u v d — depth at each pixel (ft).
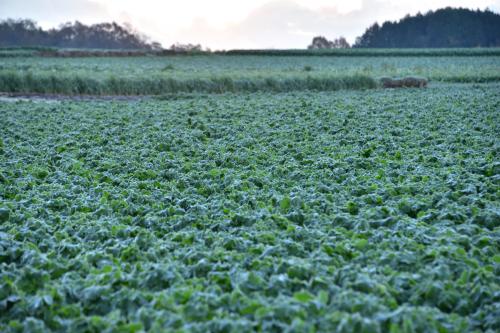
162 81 107.34
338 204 31.89
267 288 20.49
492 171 38.14
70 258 25.04
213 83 107.34
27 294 21.25
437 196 31.96
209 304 19.33
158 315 18.29
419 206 30.73
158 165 41.86
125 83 106.52
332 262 22.91
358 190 34.04
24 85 105.91
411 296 20.35
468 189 33.17
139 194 33.76
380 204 31.86
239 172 39.58
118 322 18.33
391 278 21.29
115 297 20.13
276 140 51.65
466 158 43.50
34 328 18.16
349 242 25.05
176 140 51.24
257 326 17.71
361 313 18.25
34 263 23.07
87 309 19.95
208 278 21.79
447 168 39.17
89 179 38.65
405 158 43.78
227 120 64.54
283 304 18.33
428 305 19.88
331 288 20.33
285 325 17.51
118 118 66.54
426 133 53.36
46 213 30.53
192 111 70.69
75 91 105.81
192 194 34.50
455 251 23.62
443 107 72.13
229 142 51.60
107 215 30.66
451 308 19.79
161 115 68.95
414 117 64.90
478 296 20.07
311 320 17.93
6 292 20.66
